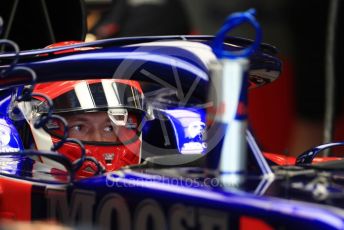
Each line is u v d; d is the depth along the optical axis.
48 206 8.55
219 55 7.79
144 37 9.60
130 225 7.77
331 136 16.27
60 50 9.28
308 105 17.75
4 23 12.50
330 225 6.70
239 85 7.74
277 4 17.48
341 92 16.77
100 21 18.41
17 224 7.40
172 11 18.58
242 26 17.92
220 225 7.14
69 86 10.61
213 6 18.86
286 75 17.67
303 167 8.95
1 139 10.23
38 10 12.66
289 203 7.09
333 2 16.20
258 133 17.98
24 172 9.64
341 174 8.48
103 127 10.69
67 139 8.71
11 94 10.57
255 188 7.66
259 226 6.93
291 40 17.56
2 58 9.15
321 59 17.38
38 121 8.85
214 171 7.90
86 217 8.14
